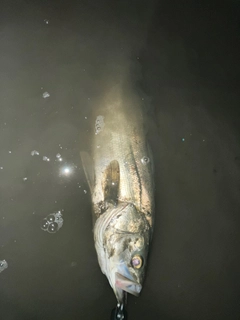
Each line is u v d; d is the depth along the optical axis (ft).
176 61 2.32
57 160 1.84
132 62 2.25
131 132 1.79
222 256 1.77
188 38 2.42
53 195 1.75
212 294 1.68
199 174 1.96
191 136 2.07
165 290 1.64
